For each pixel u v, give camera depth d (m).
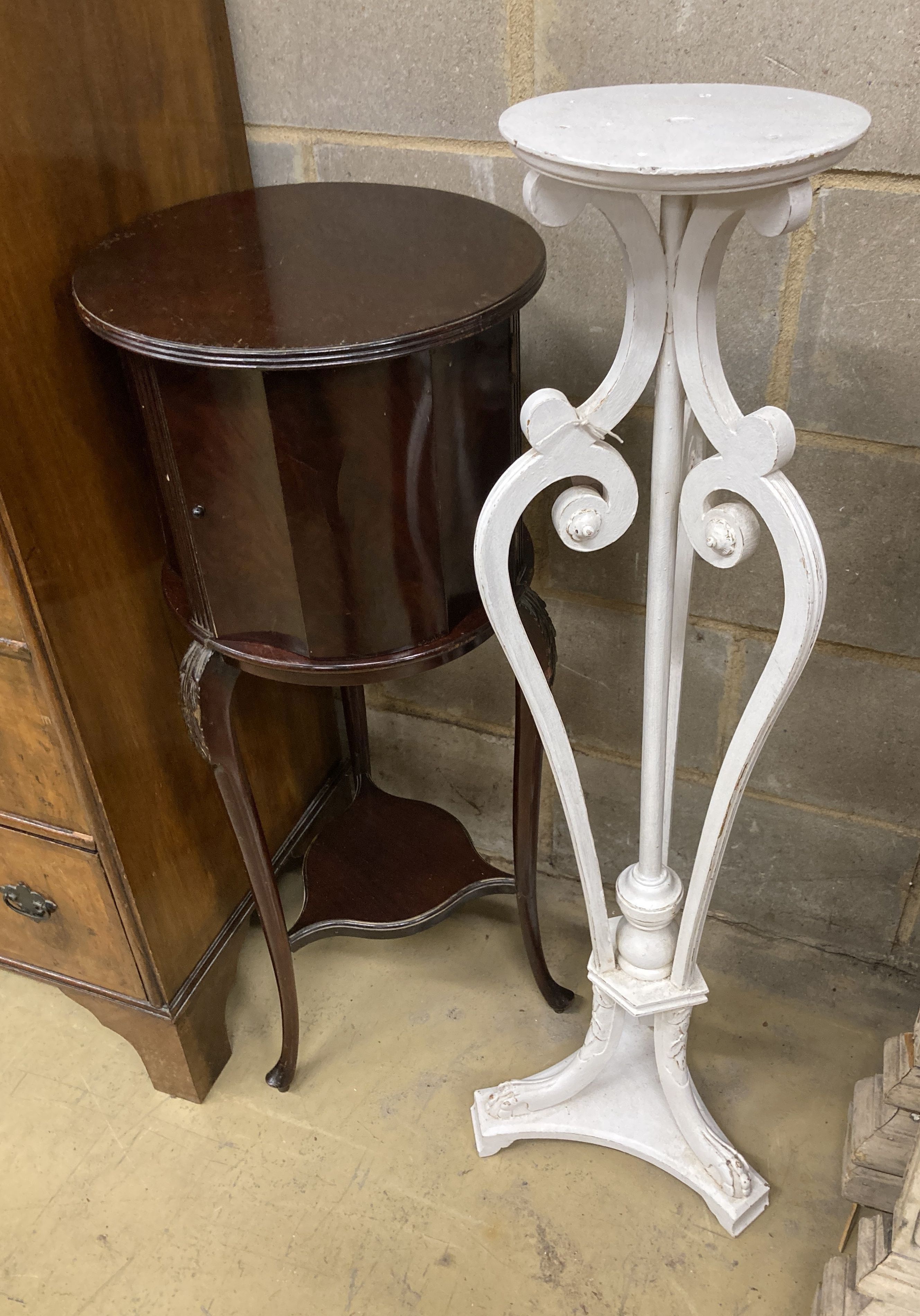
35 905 1.18
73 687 0.99
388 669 0.96
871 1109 1.08
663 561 0.85
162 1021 1.22
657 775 0.97
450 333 0.79
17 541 0.90
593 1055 1.17
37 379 0.90
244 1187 1.24
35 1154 1.28
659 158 0.60
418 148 1.15
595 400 0.79
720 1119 1.28
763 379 1.11
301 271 0.90
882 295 1.02
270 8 1.10
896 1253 0.92
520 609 1.09
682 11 0.96
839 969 1.46
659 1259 1.15
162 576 1.06
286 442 0.82
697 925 1.02
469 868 1.43
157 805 1.16
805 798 1.36
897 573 1.16
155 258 0.93
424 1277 1.15
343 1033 1.41
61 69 0.90
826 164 0.62
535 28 1.03
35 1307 1.13
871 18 0.90
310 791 1.58
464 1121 1.30
